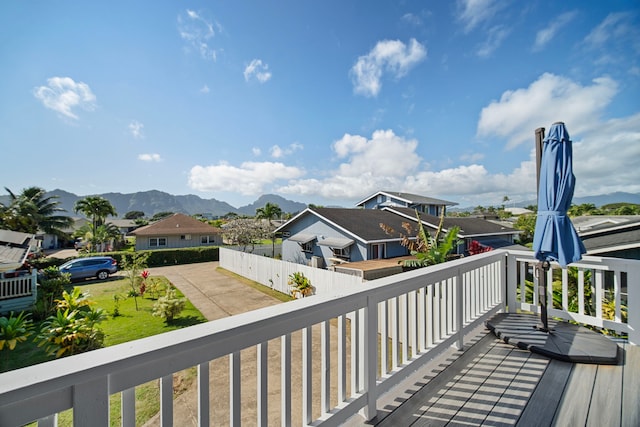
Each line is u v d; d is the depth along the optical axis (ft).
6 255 29.81
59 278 32.19
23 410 2.24
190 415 11.43
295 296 29.27
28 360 17.39
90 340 16.44
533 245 9.29
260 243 87.76
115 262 47.70
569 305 15.31
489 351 8.69
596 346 8.40
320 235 47.09
